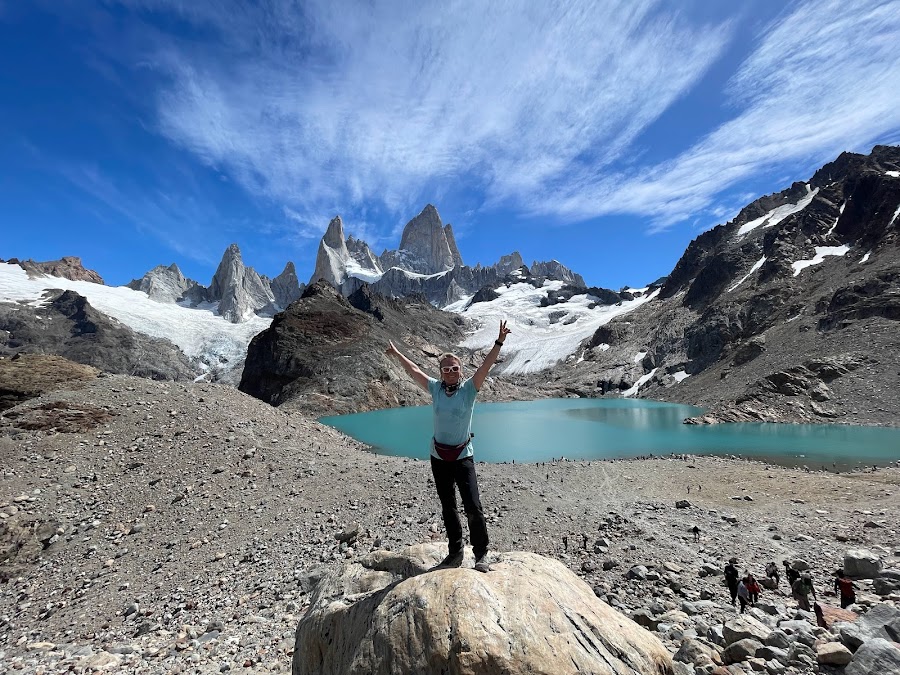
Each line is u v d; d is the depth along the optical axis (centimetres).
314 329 11306
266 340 11056
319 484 2553
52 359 3262
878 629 869
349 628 486
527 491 2712
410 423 7094
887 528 2023
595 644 411
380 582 563
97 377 3250
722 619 1233
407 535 1978
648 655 423
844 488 2781
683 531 2083
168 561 1792
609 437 5597
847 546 1861
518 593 440
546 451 4900
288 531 2033
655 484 2950
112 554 1825
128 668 1115
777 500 2584
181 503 2202
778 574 1526
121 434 2680
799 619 1187
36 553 1805
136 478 2336
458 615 405
